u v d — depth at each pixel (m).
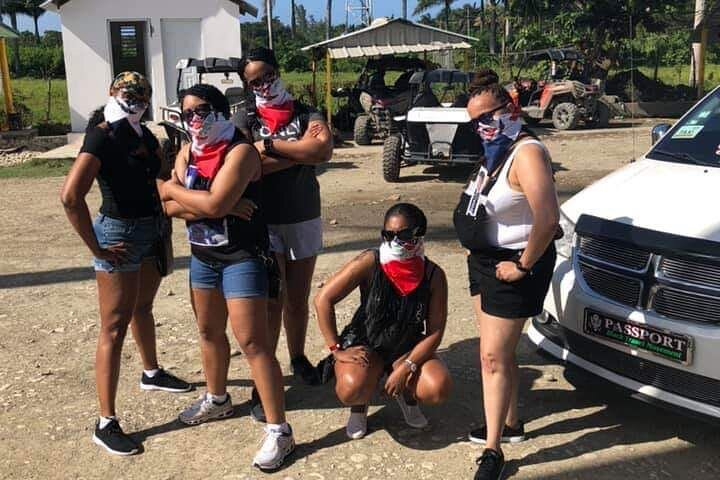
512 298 3.10
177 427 3.76
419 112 10.65
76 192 3.24
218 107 3.23
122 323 3.52
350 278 3.57
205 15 16.66
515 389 3.51
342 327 5.05
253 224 3.34
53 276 6.39
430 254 6.98
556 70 18.30
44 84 35.31
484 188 3.08
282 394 3.38
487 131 3.04
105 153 3.31
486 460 3.21
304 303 4.12
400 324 3.54
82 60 16.45
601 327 3.52
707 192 3.65
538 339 3.98
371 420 3.82
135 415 3.88
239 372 4.41
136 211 3.44
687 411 3.25
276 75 3.68
